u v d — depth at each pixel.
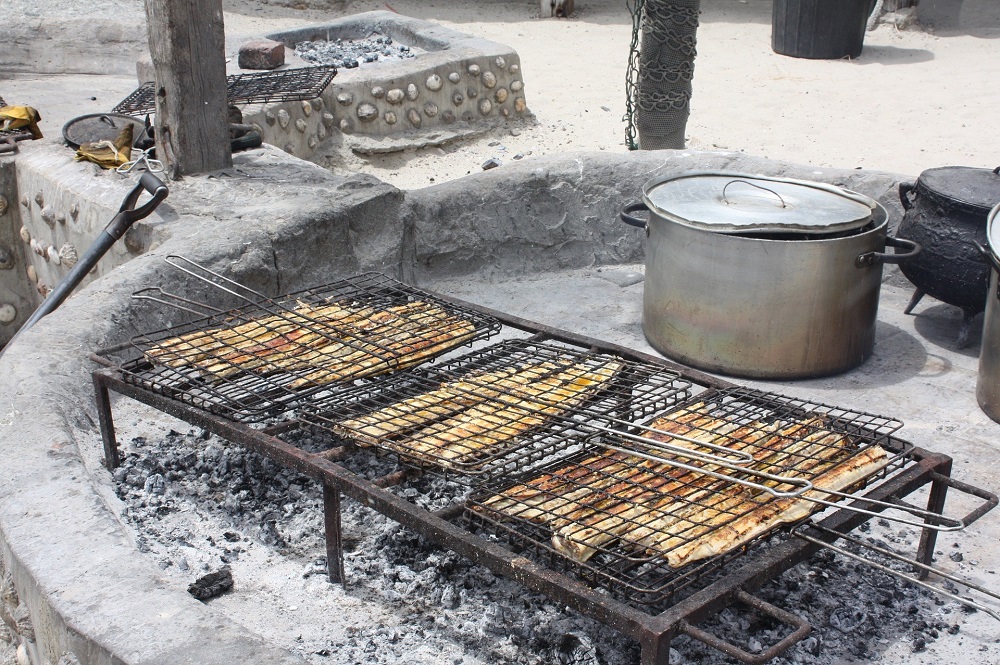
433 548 2.75
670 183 4.26
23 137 5.82
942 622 2.47
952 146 7.43
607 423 2.68
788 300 3.77
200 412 2.71
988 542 2.86
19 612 2.24
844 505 2.18
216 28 4.83
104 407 2.99
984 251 3.56
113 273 3.80
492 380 2.98
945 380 3.94
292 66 7.61
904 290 4.86
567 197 5.06
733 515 2.22
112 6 9.34
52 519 2.33
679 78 6.05
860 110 8.36
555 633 2.40
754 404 2.81
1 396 2.98
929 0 11.79
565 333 3.30
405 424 2.67
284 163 5.18
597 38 10.86
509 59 8.24
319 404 2.85
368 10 11.54
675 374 3.01
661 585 2.12
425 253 4.85
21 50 8.70
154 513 2.87
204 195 4.67
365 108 7.61
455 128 8.02
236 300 4.05
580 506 2.26
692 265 3.85
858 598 2.54
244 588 2.58
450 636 2.40
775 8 10.09
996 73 9.34
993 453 3.38
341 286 3.64
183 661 1.86
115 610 2.00
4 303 5.82
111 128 5.67
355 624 2.44
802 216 3.80
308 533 2.82
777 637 2.37
